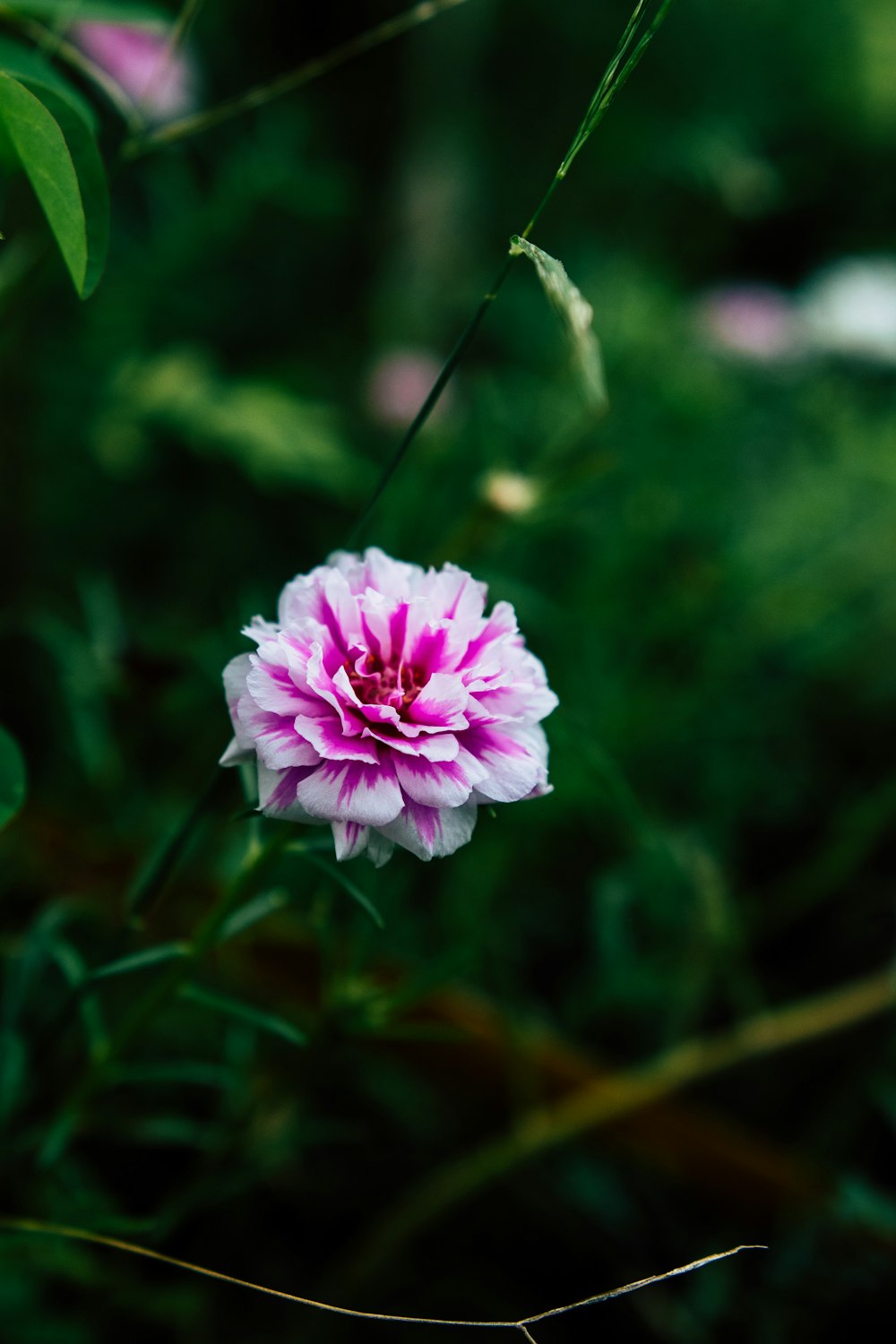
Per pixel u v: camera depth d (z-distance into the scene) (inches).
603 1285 15.3
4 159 10.1
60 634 14.0
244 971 14.1
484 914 16.8
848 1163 16.9
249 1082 12.2
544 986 18.7
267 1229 15.1
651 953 16.7
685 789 20.4
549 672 18.5
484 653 9.2
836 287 27.5
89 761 14.4
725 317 26.5
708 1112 17.9
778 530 23.0
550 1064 14.3
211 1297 13.7
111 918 14.2
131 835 14.9
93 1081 10.5
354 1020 11.5
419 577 9.6
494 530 13.2
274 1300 14.2
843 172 37.5
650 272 26.2
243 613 14.9
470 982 16.5
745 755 20.9
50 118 9.0
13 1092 10.7
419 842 9.0
